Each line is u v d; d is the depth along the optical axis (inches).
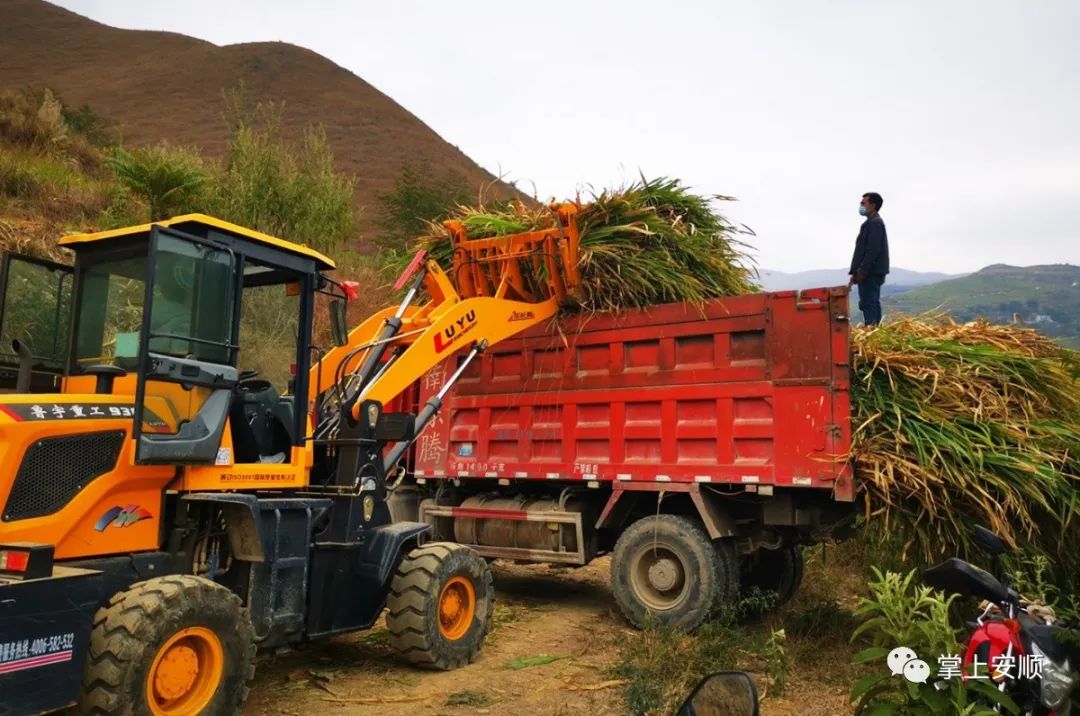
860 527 245.4
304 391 203.6
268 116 576.1
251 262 193.8
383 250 713.6
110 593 157.8
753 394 248.2
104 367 171.3
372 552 211.8
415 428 254.2
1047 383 235.0
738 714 88.5
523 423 295.6
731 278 289.7
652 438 267.0
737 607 251.8
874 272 323.6
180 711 153.6
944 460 218.7
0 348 184.1
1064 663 125.4
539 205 313.0
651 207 292.0
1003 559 208.8
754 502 256.8
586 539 289.1
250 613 180.1
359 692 195.2
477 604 224.7
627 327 275.7
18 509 147.6
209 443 174.2
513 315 283.3
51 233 440.1
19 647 135.1
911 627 133.5
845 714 185.3
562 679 207.8
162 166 475.8
